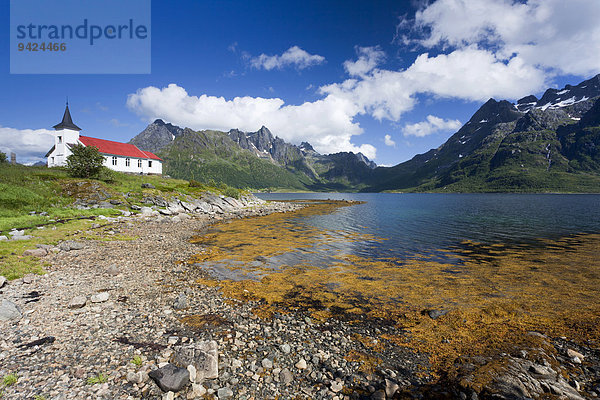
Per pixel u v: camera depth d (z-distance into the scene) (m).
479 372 9.19
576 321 13.54
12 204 35.84
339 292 17.77
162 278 19.11
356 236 38.62
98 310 13.20
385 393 8.48
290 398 8.22
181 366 8.92
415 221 56.50
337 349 11.19
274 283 19.14
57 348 9.71
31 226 29.88
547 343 11.52
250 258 25.81
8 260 18.42
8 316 11.38
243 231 41.78
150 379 8.34
